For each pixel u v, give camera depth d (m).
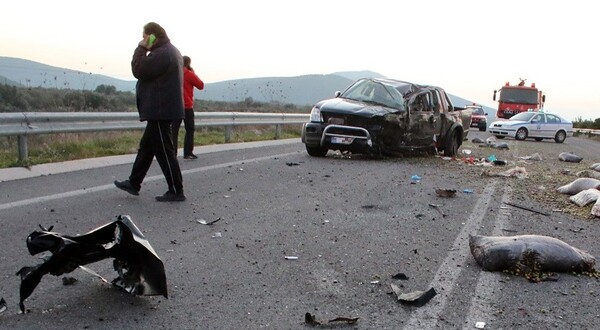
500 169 11.44
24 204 6.05
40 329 3.19
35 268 3.40
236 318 3.47
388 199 7.44
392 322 3.50
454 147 13.98
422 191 8.18
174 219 5.80
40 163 8.95
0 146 10.23
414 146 12.29
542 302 3.94
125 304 3.60
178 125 9.66
